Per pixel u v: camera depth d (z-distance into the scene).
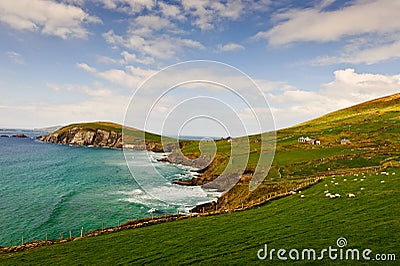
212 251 22.92
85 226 45.94
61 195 65.00
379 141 96.00
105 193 66.25
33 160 127.75
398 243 20.58
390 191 35.03
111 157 138.38
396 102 192.50
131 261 22.25
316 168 62.19
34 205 57.59
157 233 28.89
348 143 95.19
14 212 53.16
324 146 91.56
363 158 66.75
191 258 21.91
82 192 67.50
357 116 170.75
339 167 61.41
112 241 27.42
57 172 96.00
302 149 87.75
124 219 48.41
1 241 40.41
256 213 33.88
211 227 29.61
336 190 39.44
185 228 29.95
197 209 37.16
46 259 23.98
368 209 29.31
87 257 23.75
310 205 34.06
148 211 52.06
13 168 105.38
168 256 22.66
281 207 35.25
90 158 133.38
